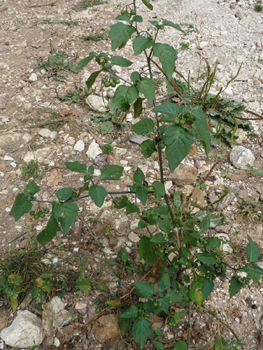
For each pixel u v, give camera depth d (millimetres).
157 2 6410
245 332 2387
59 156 3719
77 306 2508
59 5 6578
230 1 6352
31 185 1771
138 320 1774
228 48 5199
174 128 1353
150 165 3613
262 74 4691
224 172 3555
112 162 3639
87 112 4227
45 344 2355
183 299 2111
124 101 1485
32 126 4004
